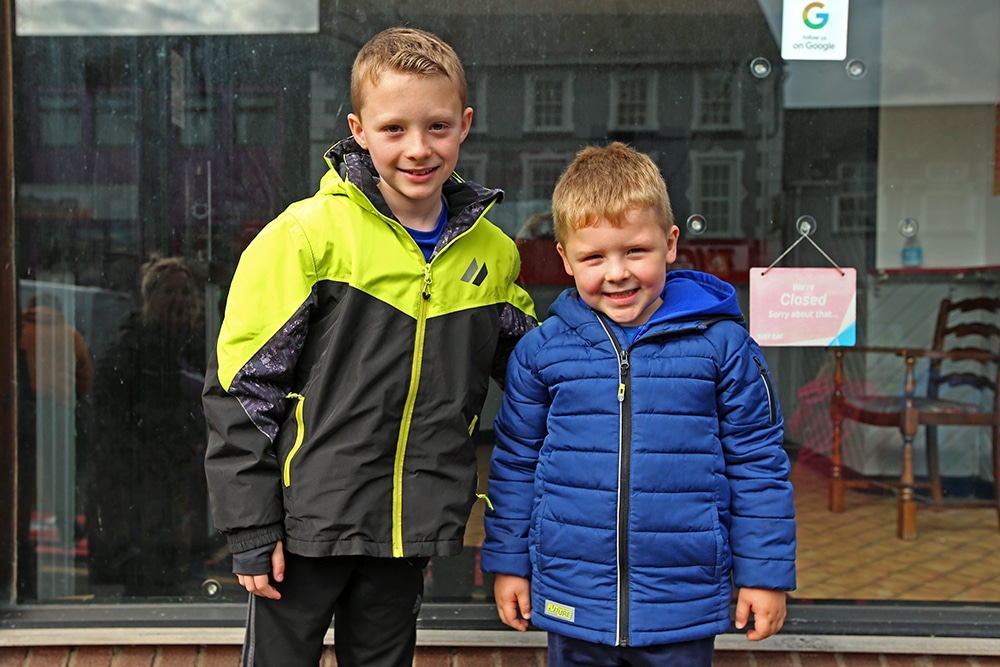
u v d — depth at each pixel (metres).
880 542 2.97
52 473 2.84
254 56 2.82
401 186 1.94
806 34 2.86
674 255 2.08
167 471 2.86
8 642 2.66
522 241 2.89
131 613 2.80
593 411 1.96
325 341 1.93
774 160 2.89
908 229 2.92
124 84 2.81
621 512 1.92
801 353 2.94
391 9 2.83
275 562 1.88
